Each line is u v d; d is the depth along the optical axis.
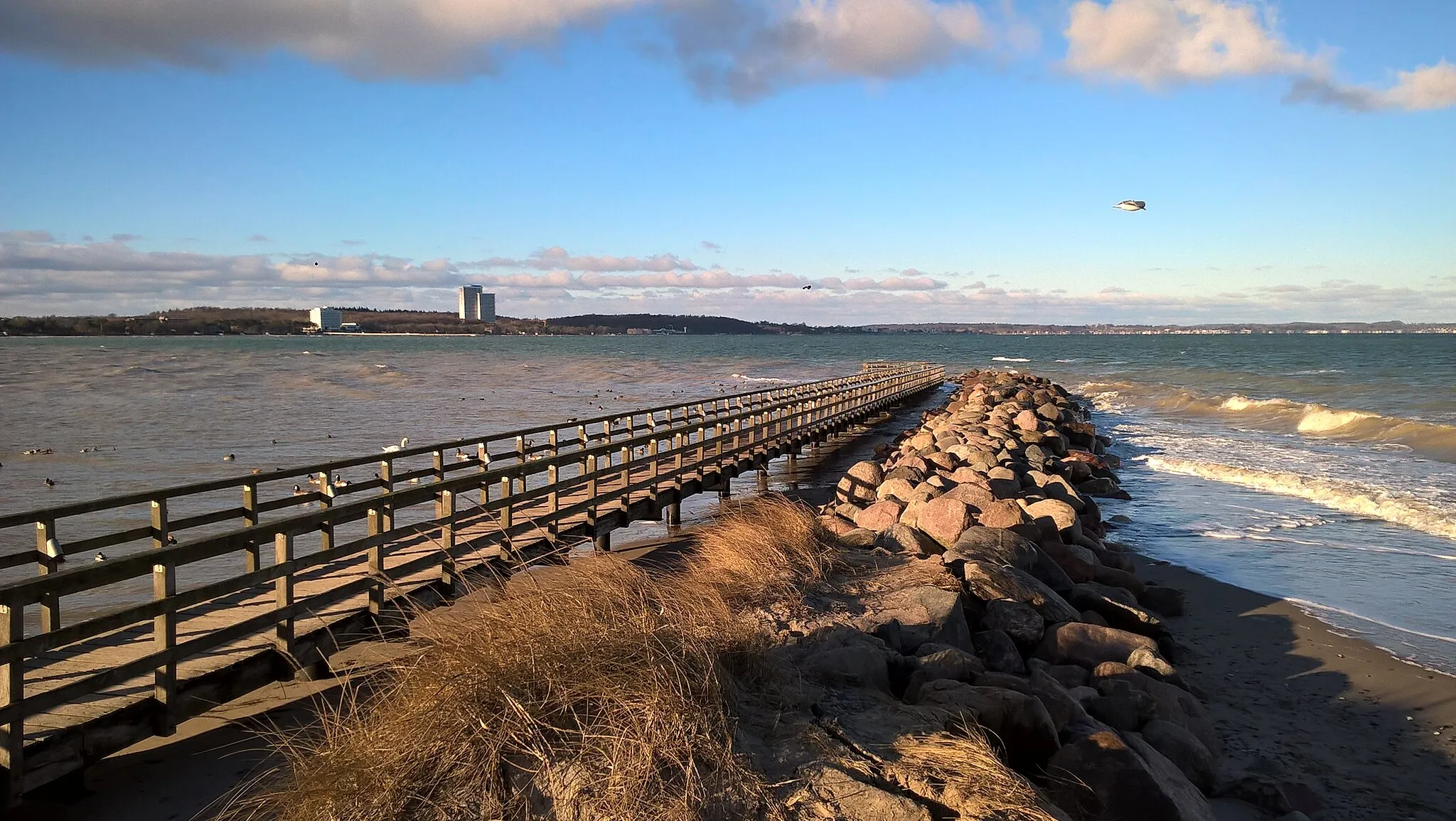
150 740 5.40
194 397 38.78
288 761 4.10
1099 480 16.69
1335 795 5.42
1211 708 6.84
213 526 13.31
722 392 43.81
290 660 5.80
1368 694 7.13
